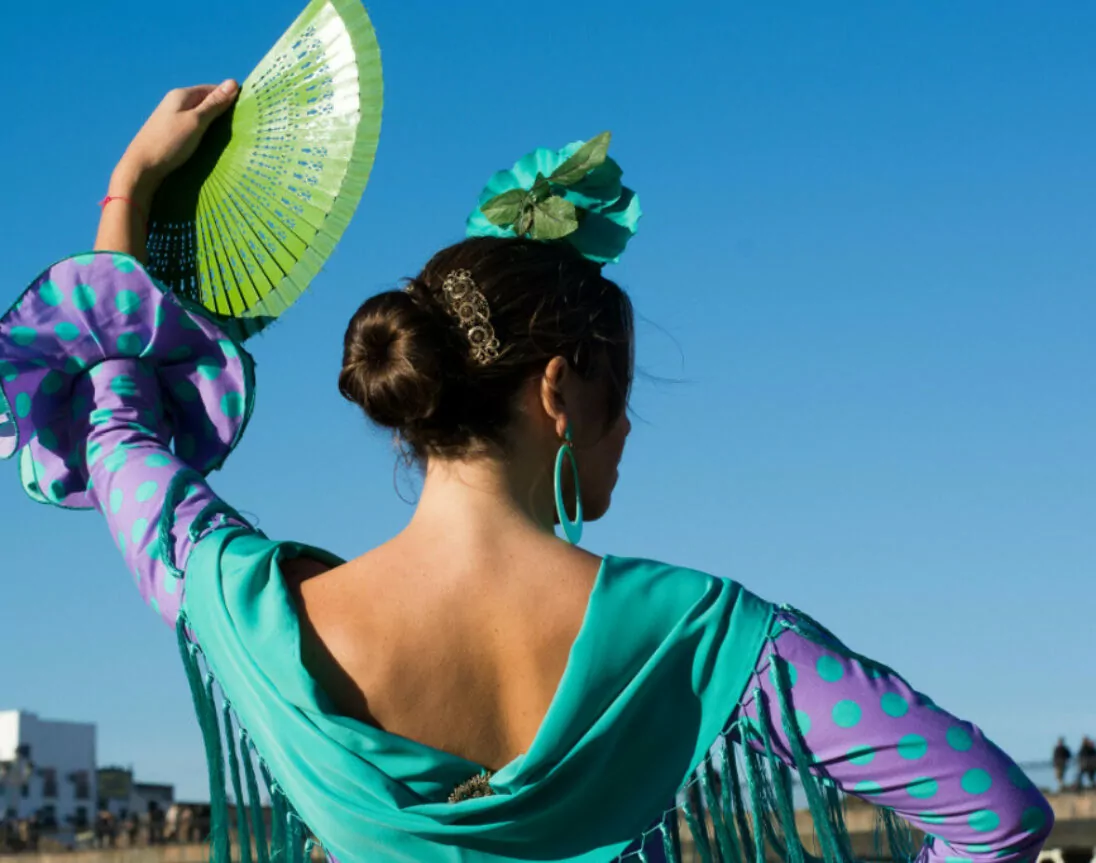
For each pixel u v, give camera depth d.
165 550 1.64
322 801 1.43
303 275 1.93
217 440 1.96
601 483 1.64
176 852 26.66
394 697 1.44
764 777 1.41
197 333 1.92
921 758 1.38
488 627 1.45
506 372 1.53
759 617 1.45
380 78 1.93
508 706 1.44
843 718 1.39
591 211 1.75
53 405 1.89
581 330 1.56
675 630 1.43
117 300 1.87
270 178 1.96
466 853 1.41
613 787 1.42
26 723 53.25
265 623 1.50
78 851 27.33
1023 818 1.37
